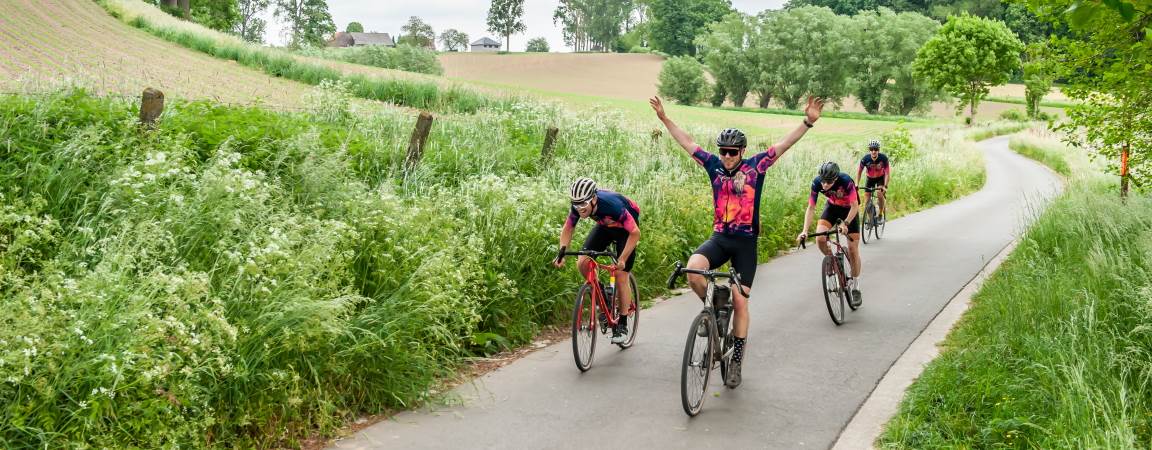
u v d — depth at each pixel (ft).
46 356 12.90
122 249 16.02
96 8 131.54
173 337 14.65
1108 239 29.01
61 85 26.43
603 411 18.40
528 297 25.30
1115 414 14.98
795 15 315.37
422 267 20.24
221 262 17.62
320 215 23.24
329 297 17.79
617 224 21.76
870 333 25.38
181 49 109.29
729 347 20.01
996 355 19.25
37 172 20.11
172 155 20.36
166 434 13.61
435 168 34.01
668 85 330.54
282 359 16.67
